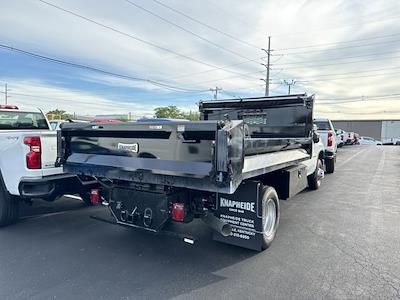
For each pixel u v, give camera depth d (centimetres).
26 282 341
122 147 401
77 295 315
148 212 390
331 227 533
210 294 317
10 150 488
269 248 438
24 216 595
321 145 896
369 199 754
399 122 7150
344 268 376
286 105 654
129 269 375
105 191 455
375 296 314
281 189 496
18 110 684
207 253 424
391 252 425
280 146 466
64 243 459
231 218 406
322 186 930
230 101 704
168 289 327
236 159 318
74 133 455
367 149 3033
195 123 323
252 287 331
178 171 340
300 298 310
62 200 728
